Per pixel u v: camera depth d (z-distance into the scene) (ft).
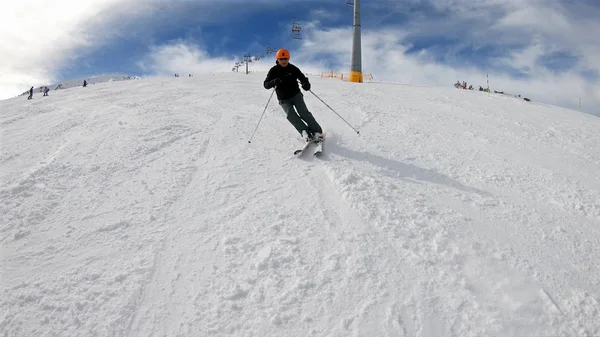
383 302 8.78
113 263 10.10
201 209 12.66
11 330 8.07
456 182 15.01
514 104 38.73
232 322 8.34
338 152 17.75
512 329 8.16
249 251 10.50
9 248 10.68
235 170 15.51
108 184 14.52
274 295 8.98
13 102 46.14
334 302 8.78
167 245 10.85
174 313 8.61
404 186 14.37
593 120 34.17
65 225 11.82
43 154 18.21
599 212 12.95
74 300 8.85
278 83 17.83
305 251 10.44
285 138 19.57
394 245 10.71
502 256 10.34
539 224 12.07
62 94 50.75
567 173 16.66
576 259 10.44
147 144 18.52
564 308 8.73
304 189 13.91
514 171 16.49
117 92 45.88
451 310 8.61
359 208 12.48
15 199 13.28
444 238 10.93
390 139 20.08
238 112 25.73
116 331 8.15
